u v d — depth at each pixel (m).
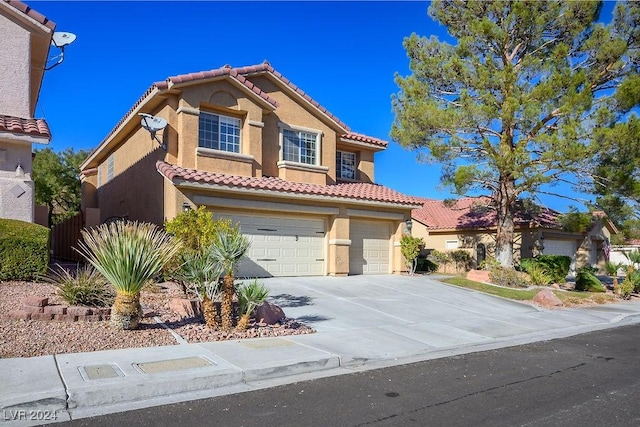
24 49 13.28
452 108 19.02
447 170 20.56
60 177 31.19
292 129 18.94
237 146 17.27
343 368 7.74
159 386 6.15
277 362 7.38
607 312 15.36
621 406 5.91
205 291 9.51
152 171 17.09
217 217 15.90
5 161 11.98
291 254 17.69
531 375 7.42
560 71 18.30
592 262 31.89
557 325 12.48
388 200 19.73
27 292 10.13
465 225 28.47
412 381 6.97
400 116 20.67
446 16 21.16
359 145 22.08
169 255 9.09
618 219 19.00
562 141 16.88
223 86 16.70
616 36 18.88
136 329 8.78
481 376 7.32
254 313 10.50
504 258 21.22
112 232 9.22
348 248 18.91
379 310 12.80
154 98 16.14
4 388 5.70
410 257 20.61
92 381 6.02
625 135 16.45
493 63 19.31
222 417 5.36
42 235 11.46
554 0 18.97
